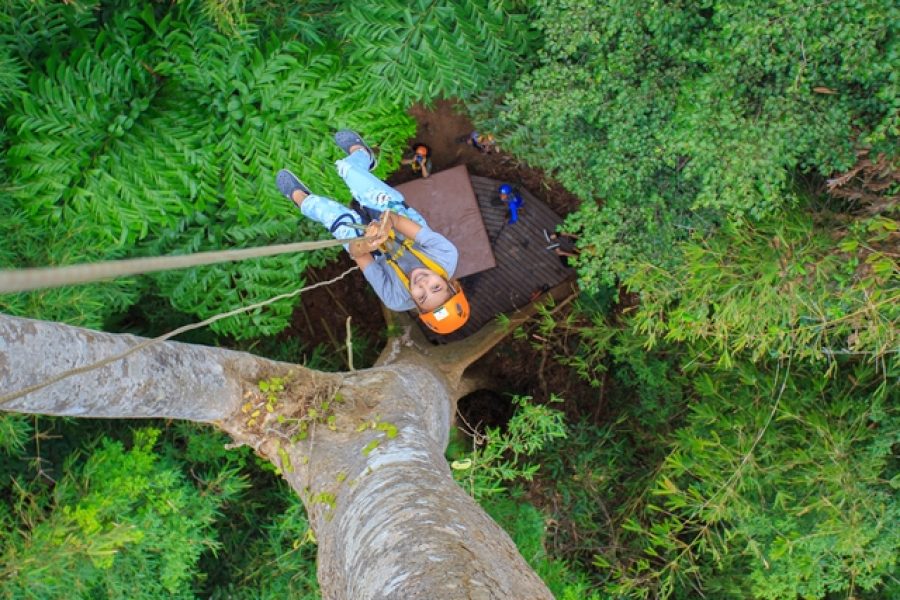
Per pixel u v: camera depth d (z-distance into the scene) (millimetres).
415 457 3500
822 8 3738
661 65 4637
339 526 3258
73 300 4625
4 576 4895
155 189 4734
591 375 7391
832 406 5531
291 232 5418
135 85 4773
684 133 4312
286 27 4906
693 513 5832
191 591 5734
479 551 2656
